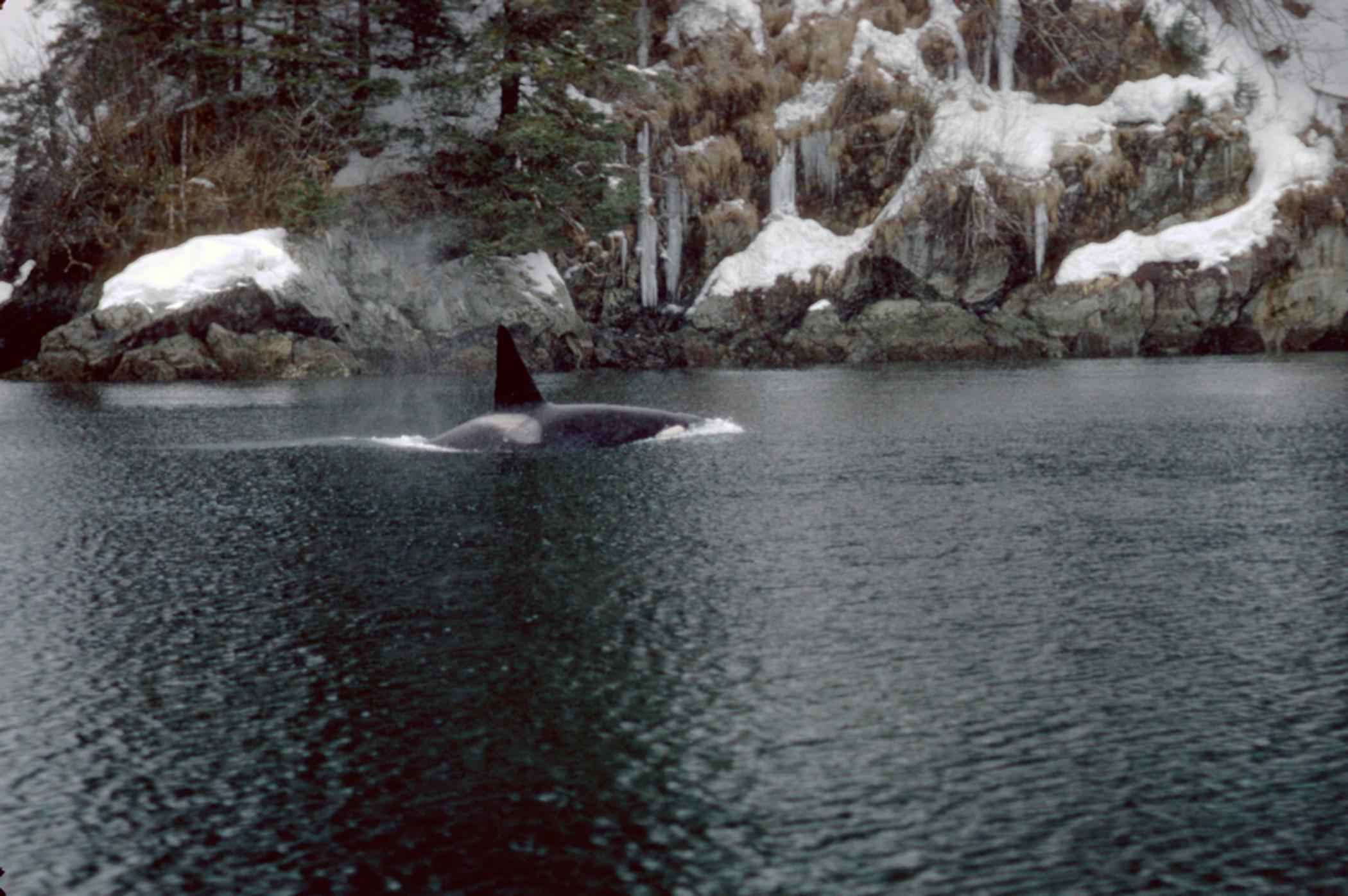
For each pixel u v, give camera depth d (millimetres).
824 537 8852
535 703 5145
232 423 19422
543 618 6562
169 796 4262
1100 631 6145
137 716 5094
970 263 40406
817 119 41844
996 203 40438
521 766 4441
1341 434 15391
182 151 38438
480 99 39438
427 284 37344
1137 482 11383
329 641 6168
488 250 37188
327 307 35375
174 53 40781
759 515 9789
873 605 6738
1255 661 5586
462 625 6457
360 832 3939
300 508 10547
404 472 12797
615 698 5184
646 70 41688
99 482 12547
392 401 24391
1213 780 4219
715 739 4672
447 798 4180
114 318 33719
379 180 40094
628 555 8258
